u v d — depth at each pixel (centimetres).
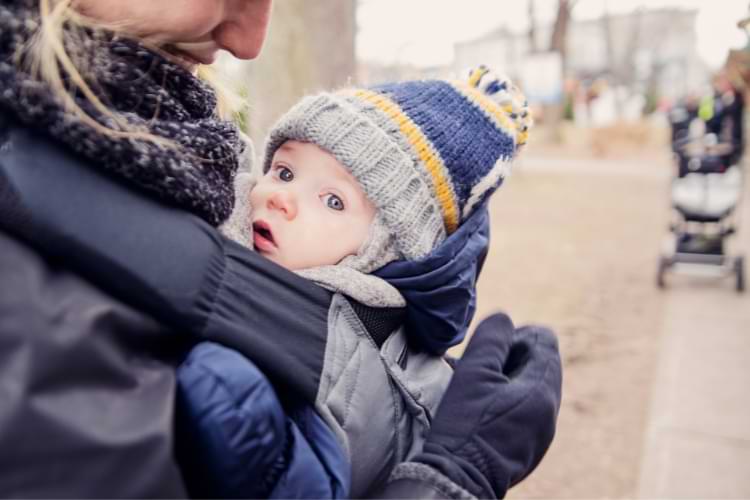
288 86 525
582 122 2892
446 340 124
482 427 109
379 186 116
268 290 93
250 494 81
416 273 117
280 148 126
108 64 83
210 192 88
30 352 67
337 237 117
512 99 142
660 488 341
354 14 555
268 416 81
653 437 390
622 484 346
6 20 77
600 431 398
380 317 112
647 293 675
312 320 97
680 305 633
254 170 137
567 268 782
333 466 92
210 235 88
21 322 68
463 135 127
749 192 1285
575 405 430
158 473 70
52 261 76
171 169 82
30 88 75
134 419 71
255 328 89
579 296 664
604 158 2283
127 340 76
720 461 364
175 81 91
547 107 2683
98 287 77
